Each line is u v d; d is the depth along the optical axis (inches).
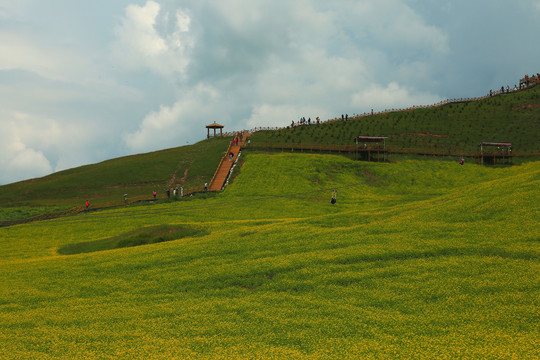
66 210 3262.8
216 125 6048.2
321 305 1055.6
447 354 754.2
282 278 1274.6
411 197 3169.3
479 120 5944.9
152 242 2043.6
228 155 4505.4
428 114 6407.5
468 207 1738.4
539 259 1171.9
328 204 3127.5
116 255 1723.7
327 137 5231.3
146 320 1036.5
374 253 1362.0
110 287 1334.9
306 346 844.6
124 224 2642.7
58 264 1658.5
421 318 930.1
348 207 3021.7
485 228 1472.7
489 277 1094.4
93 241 2228.1
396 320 930.1
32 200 4035.4
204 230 2129.7
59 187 4375.0
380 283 1152.2
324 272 1273.4
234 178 3868.1
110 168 4877.0
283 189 3533.5
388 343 828.0
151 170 4640.8
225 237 1840.6
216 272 1379.2
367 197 3353.8
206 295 1214.9
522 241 1307.8
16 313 1141.1
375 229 1653.5
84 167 5452.8
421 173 4055.1
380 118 6328.7
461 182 3892.7
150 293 1264.8
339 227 1827.0
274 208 3004.4
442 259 1268.5
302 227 1872.5
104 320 1056.2
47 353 872.9
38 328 1016.9
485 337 810.2
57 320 1063.0
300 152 4571.9
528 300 947.3
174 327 980.6
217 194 3454.7
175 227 2230.6
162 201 3270.2
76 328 1011.3
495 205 1674.5
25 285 1395.2
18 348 901.8
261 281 1277.1
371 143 4980.3
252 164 4114.2
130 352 852.6
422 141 5177.2
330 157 4315.9
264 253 1529.3
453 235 1456.7
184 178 4311.0
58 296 1278.3
